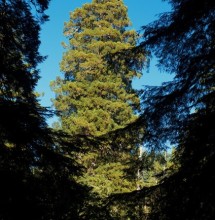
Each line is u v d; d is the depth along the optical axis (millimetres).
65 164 8578
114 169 20672
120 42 24969
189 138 7156
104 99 23281
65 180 8633
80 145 9211
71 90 24500
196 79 7648
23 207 7387
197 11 7461
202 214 6691
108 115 22406
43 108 8797
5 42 8914
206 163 6688
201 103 8039
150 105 8133
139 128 8578
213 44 7688
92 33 25828
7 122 7734
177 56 8570
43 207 7766
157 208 7879
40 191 7941
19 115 7855
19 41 9820
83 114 22844
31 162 8375
